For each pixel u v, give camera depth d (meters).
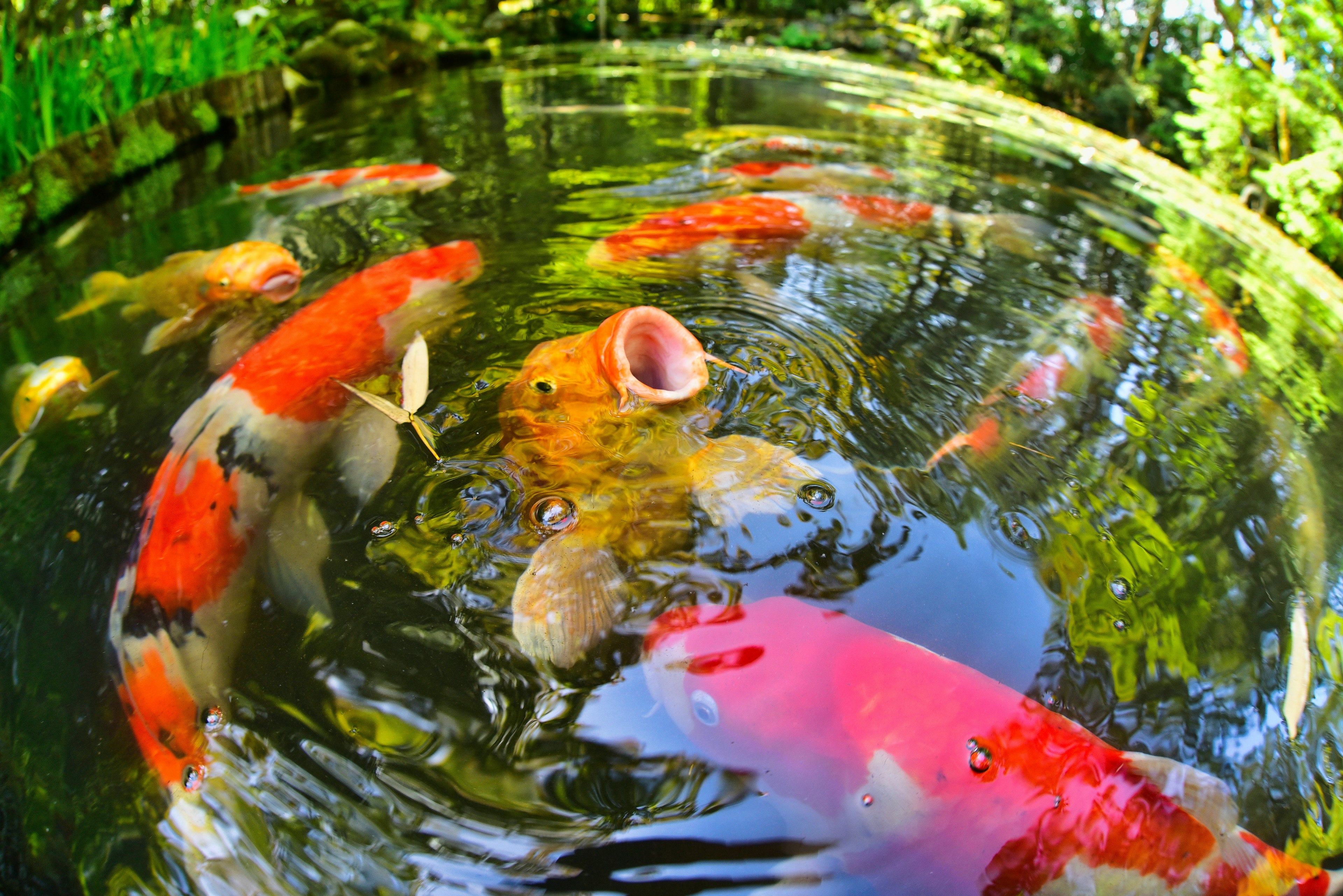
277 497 0.87
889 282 1.36
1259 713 0.70
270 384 1.01
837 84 3.43
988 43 4.81
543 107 2.74
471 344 1.11
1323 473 0.98
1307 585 0.82
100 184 1.84
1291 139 2.38
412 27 3.48
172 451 0.95
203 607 0.77
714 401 0.98
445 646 0.73
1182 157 3.24
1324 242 2.03
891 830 0.60
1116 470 0.95
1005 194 1.96
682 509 0.83
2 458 0.97
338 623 0.75
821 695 0.65
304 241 1.52
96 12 2.25
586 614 0.74
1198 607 0.79
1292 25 2.39
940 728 0.63
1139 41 4.05
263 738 0.67
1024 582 0.80
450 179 1.87
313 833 0.61
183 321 1.24
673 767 0.65
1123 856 0.59
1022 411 1.04
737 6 5.66
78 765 0.66
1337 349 1.32
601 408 0.92
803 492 0.86
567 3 4.72
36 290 1.39
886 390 1.05
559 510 0.83
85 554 0.83
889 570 0.79
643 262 1.37
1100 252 1.62
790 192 1.80
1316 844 0.62
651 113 2.68
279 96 2.68
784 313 1.22
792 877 0.59
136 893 0.58
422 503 0.86
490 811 0.62
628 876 0.59
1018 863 0.58
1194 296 1.44
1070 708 0.69
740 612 0.73
